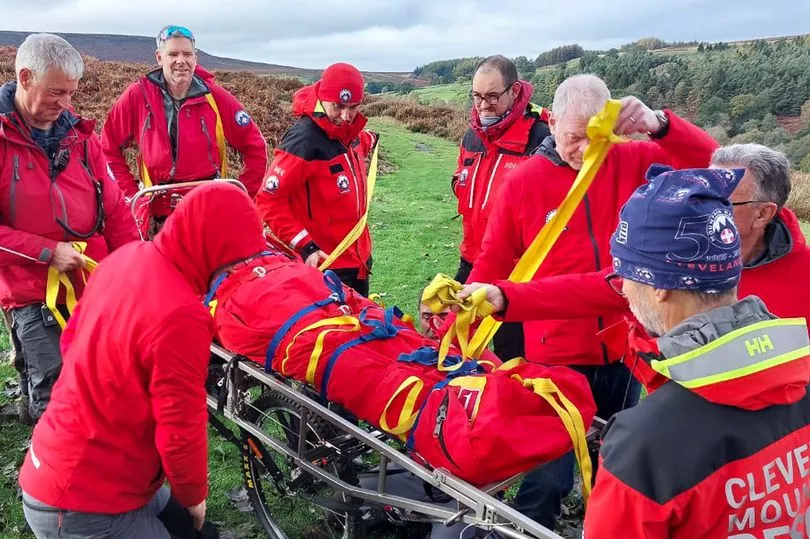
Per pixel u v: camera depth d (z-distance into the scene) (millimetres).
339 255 4484
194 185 3930
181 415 2246
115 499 2359
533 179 3420
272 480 3738
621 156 3385
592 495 1661
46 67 3324
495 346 4473
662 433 1538
